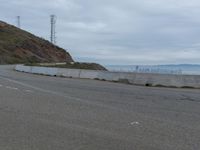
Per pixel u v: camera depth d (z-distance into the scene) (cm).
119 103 1534
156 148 775
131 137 871
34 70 4675
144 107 1431
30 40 13562
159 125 1041
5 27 14112
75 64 7788
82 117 1140
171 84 2641
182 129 990
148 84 2744
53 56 13975
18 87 2150
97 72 3375
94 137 862
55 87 2245
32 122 1033
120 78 3036
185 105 1540
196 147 793
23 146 766
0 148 746
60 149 750
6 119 1066
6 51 11981
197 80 2564
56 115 1164
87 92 1977
